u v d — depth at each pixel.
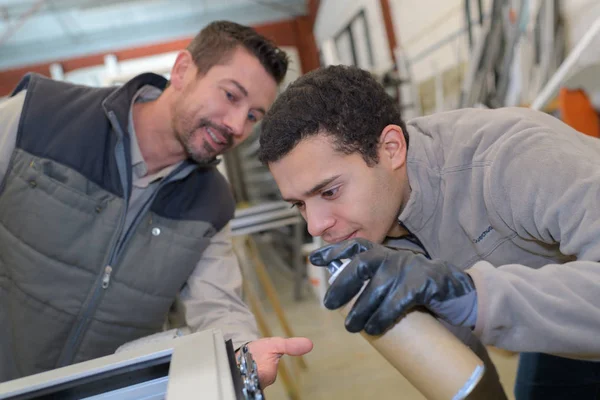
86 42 5.11
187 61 1.06
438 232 0.72
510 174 0.55
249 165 3.98
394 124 0.67
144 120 1.06
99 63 5.17
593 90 1.51
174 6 5.00
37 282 0.95
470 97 2.41
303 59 5.54
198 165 1.06
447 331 0.47
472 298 0.46
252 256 2.41
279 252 3.96
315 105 0.59
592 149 0.60
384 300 0.44
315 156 0.59
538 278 0.46
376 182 0.62
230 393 0.36
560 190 0.49
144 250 0.99
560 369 0.89
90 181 0.96
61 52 5.10
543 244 0.64
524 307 0.44
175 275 1.00
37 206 0.93
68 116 0.97
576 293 0.44
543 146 0.53
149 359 0.46
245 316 0.98
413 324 0.46
